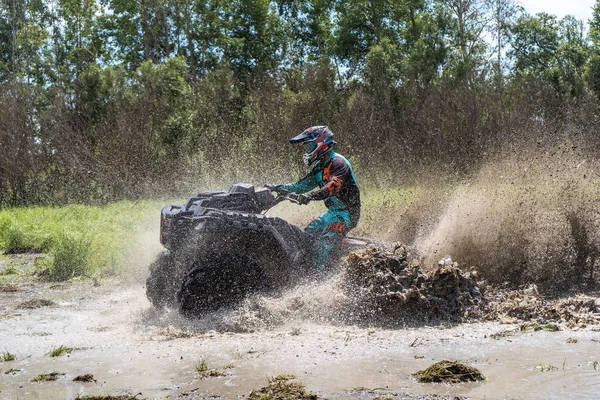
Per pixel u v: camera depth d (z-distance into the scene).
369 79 29.41
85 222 14.73
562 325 5.52
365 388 3.87
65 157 27.28
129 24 45.78
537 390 3.76
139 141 27.11
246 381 4.08
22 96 28.67
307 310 5.82
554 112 24.50
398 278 5.91
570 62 33.03
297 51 47.78
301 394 3.72
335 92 28.27
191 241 5.72
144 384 4.08
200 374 4.24
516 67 39.16
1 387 4.11
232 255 5.83
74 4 46.00
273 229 5.79
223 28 45.03
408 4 40.50
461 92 25.27
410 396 3.71
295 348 4.87
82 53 43.53
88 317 6.44
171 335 5.38
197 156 26.64
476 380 3.98
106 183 26.23
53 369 4.52
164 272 6.43
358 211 6.38
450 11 34.16
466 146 22.72
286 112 25.16
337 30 44.09
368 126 24.47
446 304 5.88
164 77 32.16
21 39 41.88
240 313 5.68
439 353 4.66
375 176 20.84
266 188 6.37
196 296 5.74
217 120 28.67
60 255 9.45
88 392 3.96
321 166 6.41
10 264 10.94
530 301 6.24
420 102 26.41
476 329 5.46
